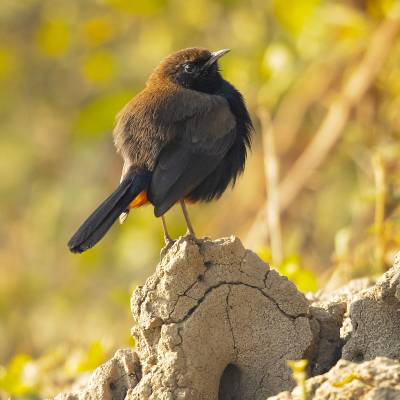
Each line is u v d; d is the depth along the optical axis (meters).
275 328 7.57
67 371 10.50
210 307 7.46
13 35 19.86
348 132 15.48
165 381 7.30
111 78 17.81
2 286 18.98
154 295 7.50
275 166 12.72
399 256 7.60
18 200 19.86
